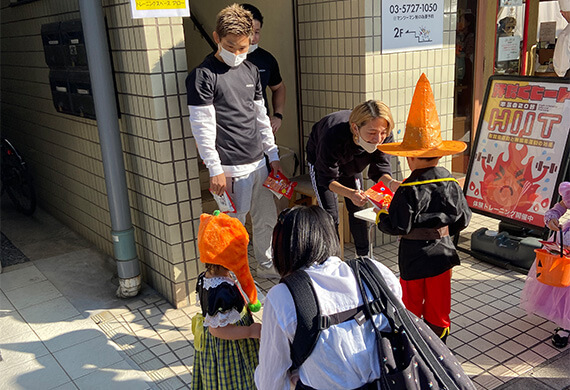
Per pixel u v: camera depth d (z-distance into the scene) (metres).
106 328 3.72
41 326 3.77
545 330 3.50
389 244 5.04
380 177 3.69
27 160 6.26
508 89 4.46
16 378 3.20
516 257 4.34
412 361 1.61
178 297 3.94
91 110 4.18
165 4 3.46
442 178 2.70
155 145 3.67
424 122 2.66
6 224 5.88
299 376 1.69
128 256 4.02
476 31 5.81
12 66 5.89
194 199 3.86
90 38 3.57
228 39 3.45
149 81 3.53
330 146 3.46
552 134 4.15
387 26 4.45
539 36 6.79
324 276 1.66
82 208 5.22
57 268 4.71
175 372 3.21
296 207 1.82
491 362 3.18
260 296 3.62
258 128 4.04
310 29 4.89
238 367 2.30
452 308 3.82
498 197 4.48
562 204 3.25
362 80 4.48
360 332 1.62
